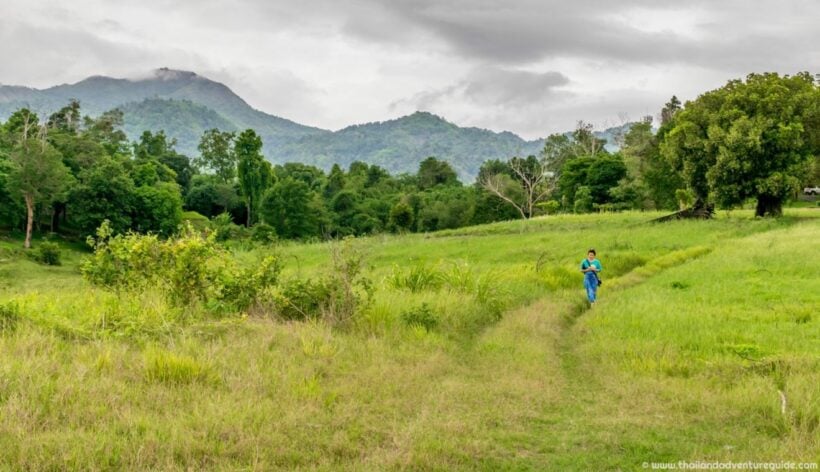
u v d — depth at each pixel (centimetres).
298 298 1262
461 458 579
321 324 1141
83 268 1279
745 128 4003
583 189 7569
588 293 1811
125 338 931
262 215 8475
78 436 556
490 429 672
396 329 1189
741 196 4209
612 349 1106
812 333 1183
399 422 675
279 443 586
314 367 865
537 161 11962
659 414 740
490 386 850
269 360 873
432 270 1842
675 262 2673
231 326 1044
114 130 12094
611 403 791
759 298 1598
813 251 2417
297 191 8338
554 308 1623
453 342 1175
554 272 2231
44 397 639
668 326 1288
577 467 570
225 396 698
